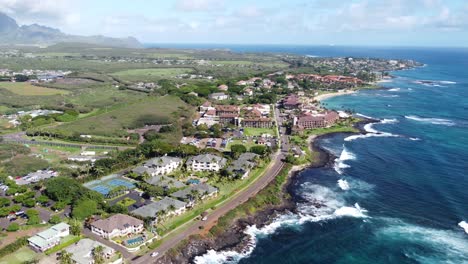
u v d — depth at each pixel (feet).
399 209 515.91
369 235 451.53
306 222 485.15
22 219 459.32
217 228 453.17
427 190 574.15
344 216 499.10
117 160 650.84
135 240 414.62
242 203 517.55
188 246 417.08
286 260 405.39
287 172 650.02
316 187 594.24
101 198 505.66
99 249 375.86
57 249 394.32
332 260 405.39
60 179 539.70
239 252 419.33
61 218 464.24
